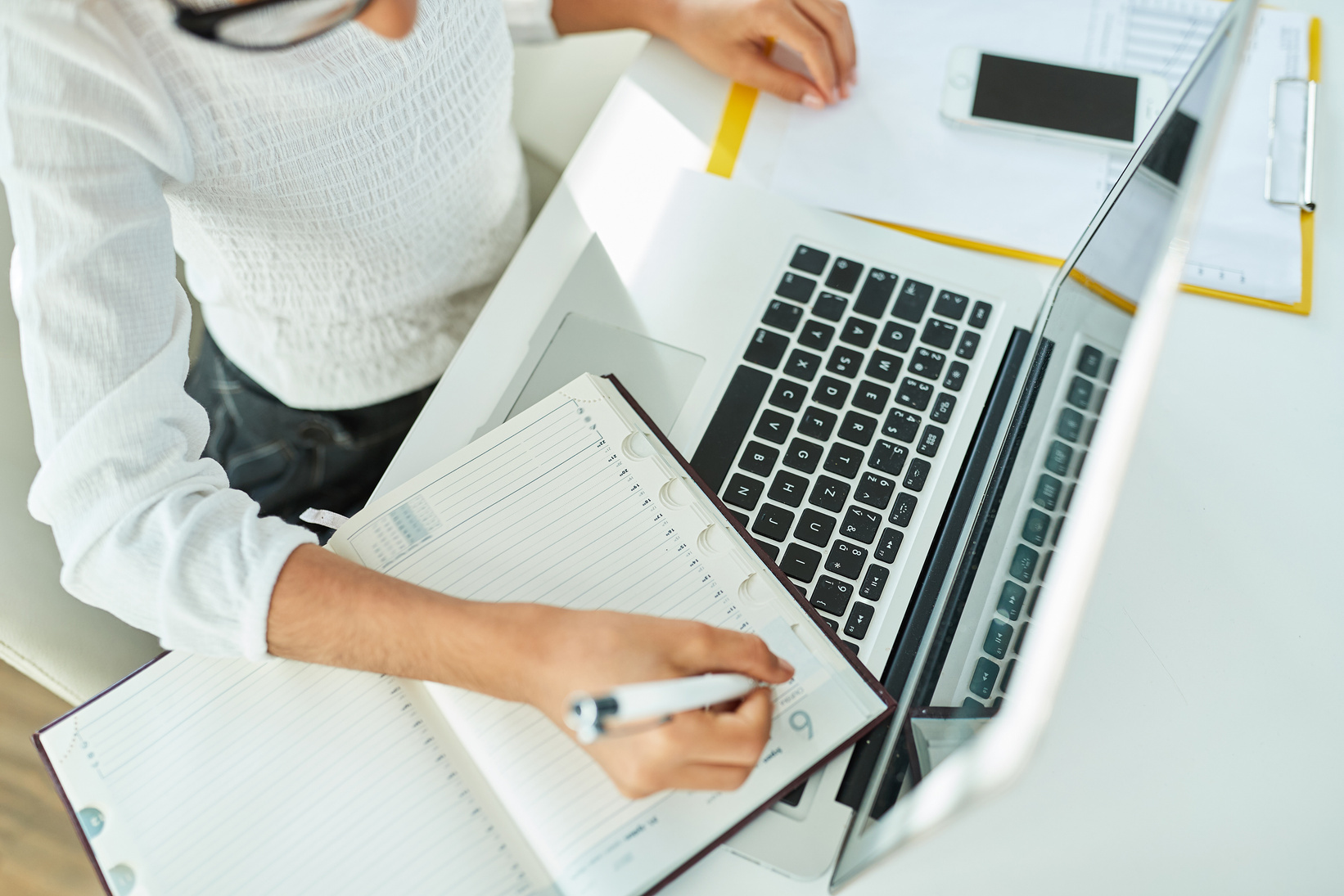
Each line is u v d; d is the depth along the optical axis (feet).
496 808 1.42
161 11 1.48
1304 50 2.21
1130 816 1.49
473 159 2.16
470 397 1.87
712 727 1.34
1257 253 2.01
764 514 1.70
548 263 2.00
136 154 1.54
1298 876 1.45
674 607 1.56
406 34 1.56
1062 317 1.68
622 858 1.38
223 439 2.51
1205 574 1.70
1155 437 1.83
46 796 3.42
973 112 2.18
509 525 1.63
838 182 2.14
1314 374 1.90
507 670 1.41
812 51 2.16
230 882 1.38
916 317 1.89
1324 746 1.55
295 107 1.71
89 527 1.48
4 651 1.89
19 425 2.08
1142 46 2.26
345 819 1.41
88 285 1.48
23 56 1.38
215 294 2.28
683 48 2.31
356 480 2.54
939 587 1.62
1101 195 2.11
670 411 1.82
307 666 1.52
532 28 2.47
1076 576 0.95
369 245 2.10
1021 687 0.90
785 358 1.85
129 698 1.50
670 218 2.03
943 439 1.77
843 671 1.51
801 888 1.41
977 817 1.49
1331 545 1.73
